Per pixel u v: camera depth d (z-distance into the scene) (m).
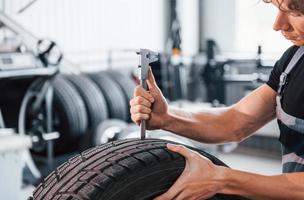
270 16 5.91
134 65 6.05
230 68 5.80
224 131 1.56
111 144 1.29
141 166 1.14
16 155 2.71
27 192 3.74
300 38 1.16
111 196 1.09
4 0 4.63
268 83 1.55
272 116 1.58
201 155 1.20
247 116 1.57
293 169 1.34
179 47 5.92
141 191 1.13
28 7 4.63
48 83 4.07
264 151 5.63
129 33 6.07
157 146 1.23
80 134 4.28
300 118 1.33
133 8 6.09
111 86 4.73
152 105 1.41
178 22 6.02
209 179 1.11
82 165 1.19
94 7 5.58
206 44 6.01
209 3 6.54
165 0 6.51
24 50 4.19
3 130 3.33
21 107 4.13
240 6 6.27
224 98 5.50
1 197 2.63
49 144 4.11
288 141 1.37
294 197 1.12
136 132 4.13
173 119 1.48
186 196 1.11
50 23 5.10
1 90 4.29
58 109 4.20
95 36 5.63
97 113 4.39
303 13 1.08
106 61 5.77
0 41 4.35
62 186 1.14
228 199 1.22
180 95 5.65
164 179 1.16
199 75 6.23
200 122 1.54
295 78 1.38
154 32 6.42
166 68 5.49
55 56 4.18
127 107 4.83
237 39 6.34
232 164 5.12
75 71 4.88
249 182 1.11
